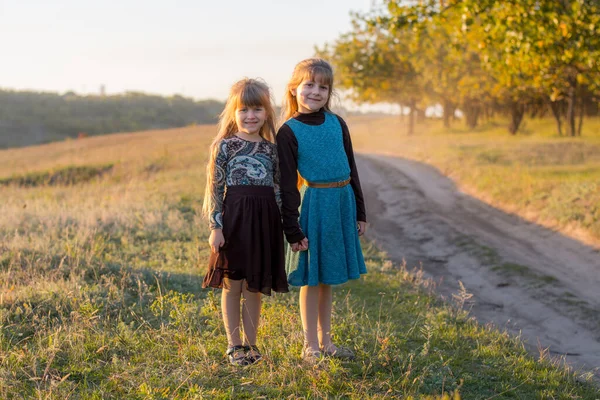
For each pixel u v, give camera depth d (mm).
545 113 50156
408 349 4480
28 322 4488
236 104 3822
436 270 8789
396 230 12133
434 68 36781
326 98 3930
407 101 50969
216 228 3721
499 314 6684
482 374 4066
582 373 4586
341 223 3930
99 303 4996
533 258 9047
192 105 131750
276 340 4242
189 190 14461
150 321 4730
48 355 3807
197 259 7336
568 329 6145
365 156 27969
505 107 47031
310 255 3834
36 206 11164
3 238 7578
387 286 6816
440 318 5535
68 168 27156
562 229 10297
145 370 3619
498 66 13062
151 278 5977
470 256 9406
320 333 4121
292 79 3982
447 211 13281
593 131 37531
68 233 8484
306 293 3975
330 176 3861
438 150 24422
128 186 16312
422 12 12336
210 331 4531
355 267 3969
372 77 37438
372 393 3516
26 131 91938
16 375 3559
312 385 3514
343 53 37125
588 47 11711
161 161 27922
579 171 15547
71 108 110562
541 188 13016
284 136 3814
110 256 7207
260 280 3730
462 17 11570
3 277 5613
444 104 49406
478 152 21734
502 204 13125
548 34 11508
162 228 9477
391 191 16812
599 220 9922
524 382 3971
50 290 5059
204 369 3697
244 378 3578
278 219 3857
